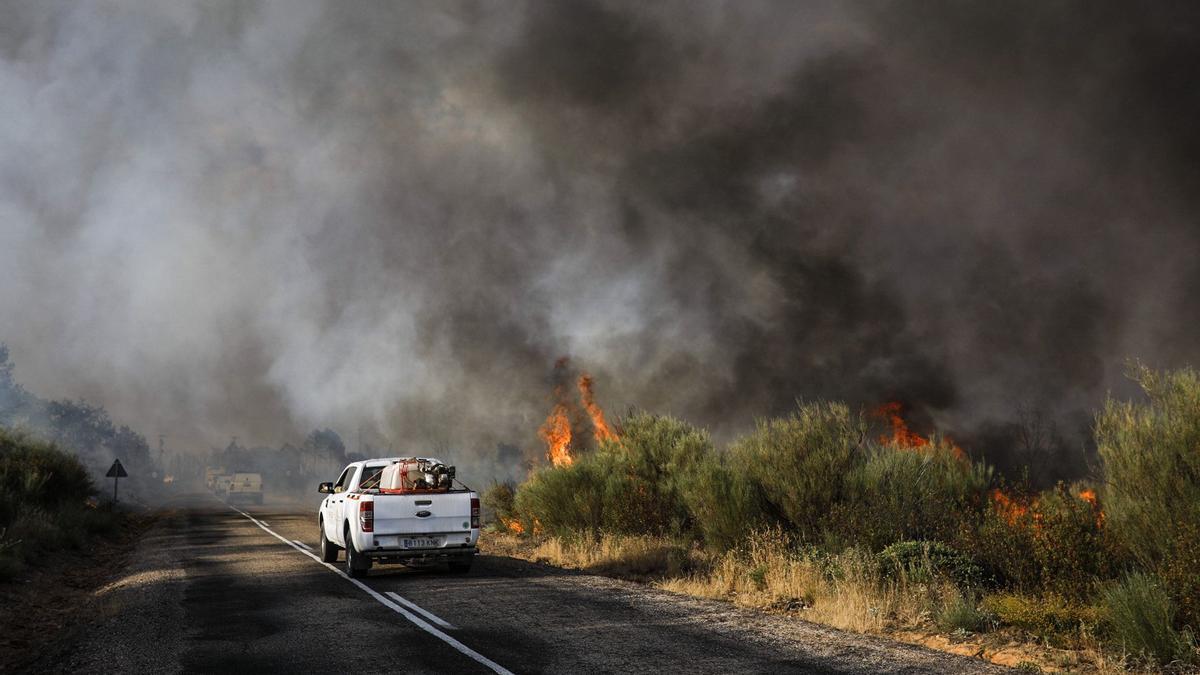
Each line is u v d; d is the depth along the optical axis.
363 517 12.45
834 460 12.52
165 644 7.75
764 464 13.34
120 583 12.80
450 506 12.88
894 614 8.69
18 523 16.94
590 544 14.93
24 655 8.22
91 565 16.53
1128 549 8.35
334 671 6.55
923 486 11.84
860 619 8.27
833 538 11.43
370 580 12.34
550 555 15.07
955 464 12.66
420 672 6.46
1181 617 6.94
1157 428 7.92
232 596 10.82
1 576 12.78
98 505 28.50
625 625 8.38
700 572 11.89
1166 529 7.62
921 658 6.82
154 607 10.02
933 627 8.09
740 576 11.02
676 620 8.66
